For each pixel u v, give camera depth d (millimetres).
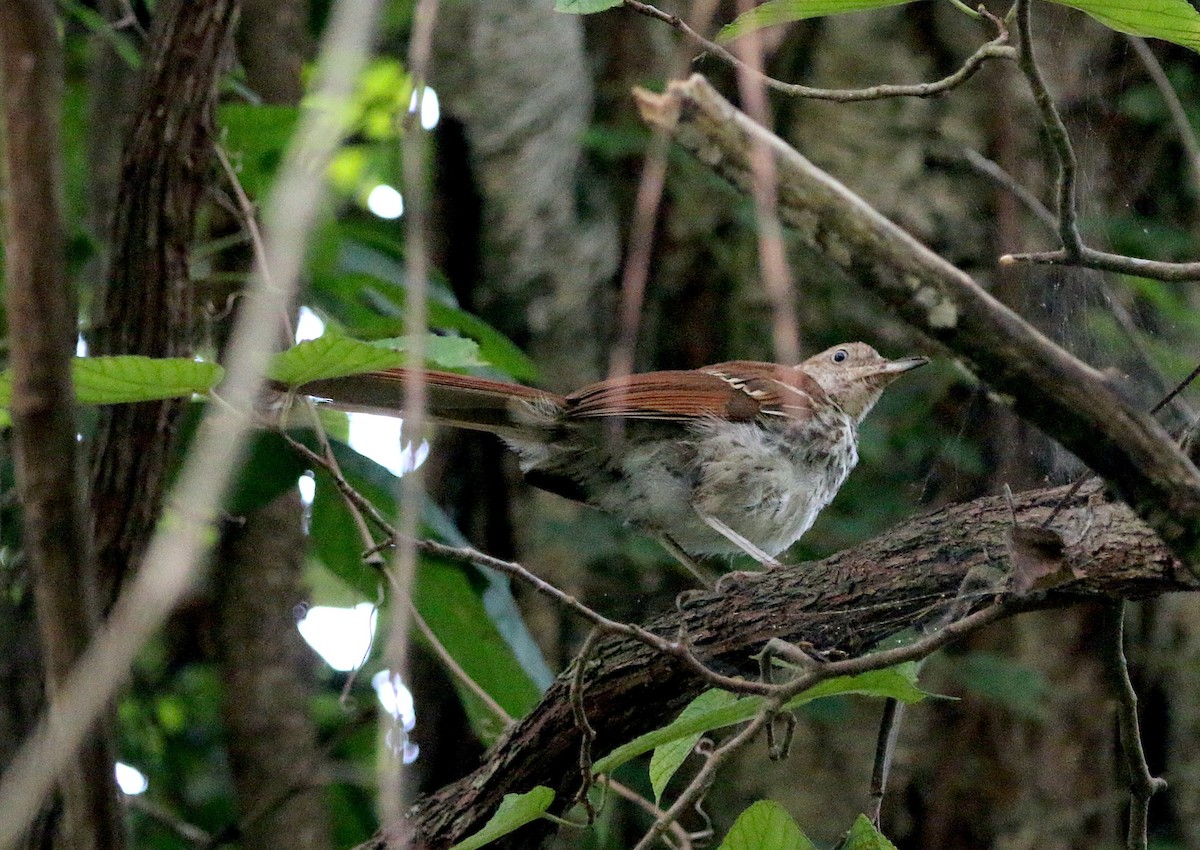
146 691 13016
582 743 6023
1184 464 4457
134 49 10586
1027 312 10336
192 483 3375
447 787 7625
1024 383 4430
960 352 4422
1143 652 11500
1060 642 11461
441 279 10242
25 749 7254
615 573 11812
